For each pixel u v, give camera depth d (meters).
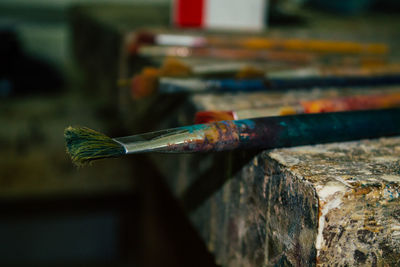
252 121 0.27
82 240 1.00
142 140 0.25
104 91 0.75
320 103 0.32
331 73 0.42
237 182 0.30
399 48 0.65
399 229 0.25
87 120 0.90
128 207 0.98
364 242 0.24
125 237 1.00
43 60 1.28
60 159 0.81
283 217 0.26
